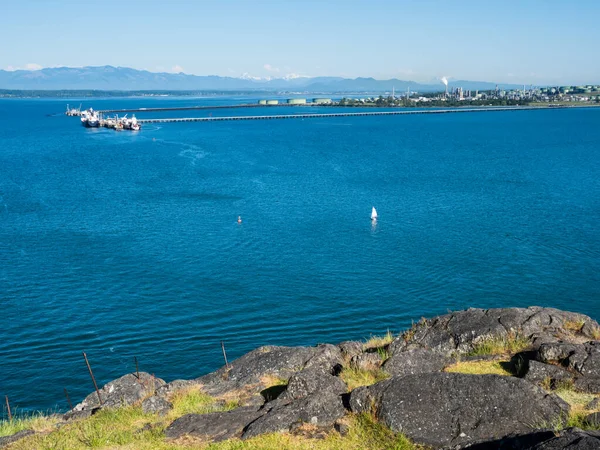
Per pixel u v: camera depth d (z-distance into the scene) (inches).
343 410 712.4
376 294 1989.4
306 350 947.3
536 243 2586.1
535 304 1892.2
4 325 1770.4
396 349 935.7
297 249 2559.1
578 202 3499.0
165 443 685.3
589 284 2064.5
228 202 3676.2
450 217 3152.1
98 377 1459.2
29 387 1418.6
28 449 716.7
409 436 643.5
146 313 1851.6
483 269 2236.7
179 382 890.1
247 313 1841.8
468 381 697.6
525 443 571.8
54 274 2242.9
